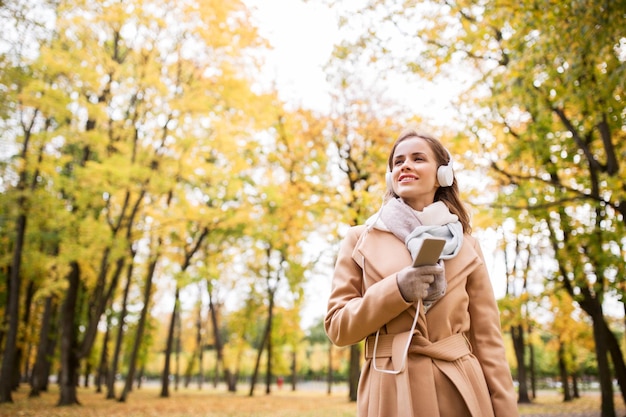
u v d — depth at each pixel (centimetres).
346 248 165
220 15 1222
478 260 158
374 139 1434
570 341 1686
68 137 1220
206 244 2117
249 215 1574
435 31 749
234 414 1271
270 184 1527
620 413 1295
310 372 6625
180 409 1435
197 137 1293
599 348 990
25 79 952
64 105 1147
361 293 158
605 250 795
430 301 143
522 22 575
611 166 729
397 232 151
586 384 4053
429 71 767
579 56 499
